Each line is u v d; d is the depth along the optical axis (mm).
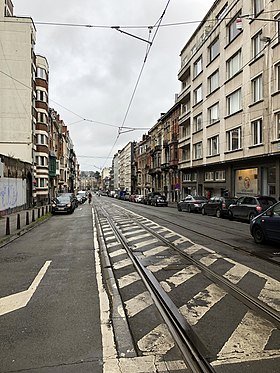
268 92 21609
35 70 37531
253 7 23438
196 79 35781
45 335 4242
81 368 3445
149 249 10102
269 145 21484
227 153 27516
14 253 9891
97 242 11773
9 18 33906
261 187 23641
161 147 58094
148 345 3951
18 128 33781
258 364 3471
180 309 5098
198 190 37031
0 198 23156
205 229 14992
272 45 21016
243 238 12117
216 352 3744
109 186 164375
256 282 6461
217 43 30359
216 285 6301
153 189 66625
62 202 27391
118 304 5371
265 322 4559
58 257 9195
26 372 3385
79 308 5203
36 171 38344
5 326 4547
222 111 28750
